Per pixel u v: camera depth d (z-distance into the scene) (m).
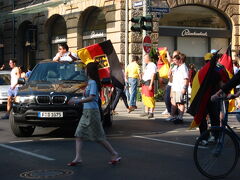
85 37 26.55
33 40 28.17
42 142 10.34
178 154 8.91
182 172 7.34
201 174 7.21
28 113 10.56
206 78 8.42
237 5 25.77
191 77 16.84
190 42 25.41
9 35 33.31
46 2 27.31
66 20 27.50
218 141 6.97
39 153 8.95
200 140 6.87
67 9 27.38
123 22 23.41
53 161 8.20
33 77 12.02
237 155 7.08
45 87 10.97
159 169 7.55
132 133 11.98
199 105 8.41
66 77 11.86
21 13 30.33
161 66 15.70
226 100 6.99
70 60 12.55
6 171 7.43
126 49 22.98
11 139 10.86
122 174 7.18
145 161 8.20
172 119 14.59
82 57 11.33
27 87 11.18
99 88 7.80
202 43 25.69
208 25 25.69
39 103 10.59
